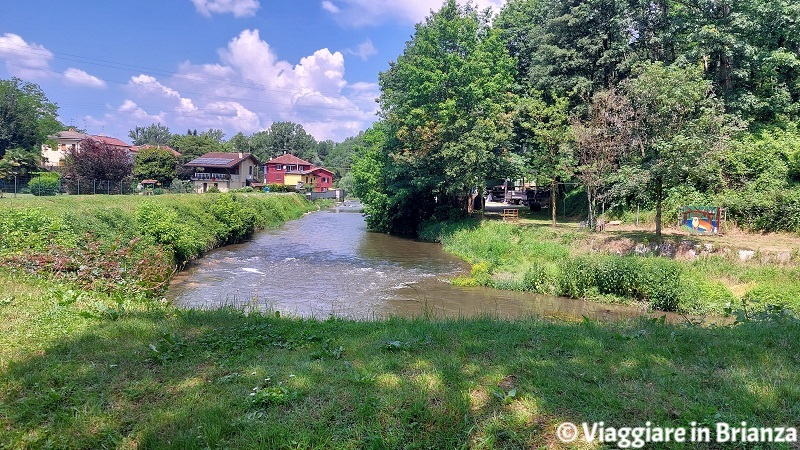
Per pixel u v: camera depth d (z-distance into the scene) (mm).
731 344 5738
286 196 55156
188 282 15781
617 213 25812
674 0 25516
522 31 34406
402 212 34688
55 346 5477
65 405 4137
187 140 85750
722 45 22188
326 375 4754
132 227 16469
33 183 38438
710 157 17062
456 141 27406
